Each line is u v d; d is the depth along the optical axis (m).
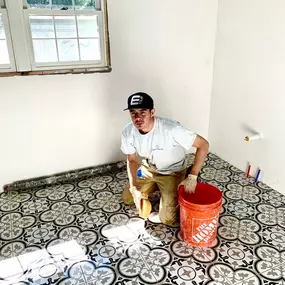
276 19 2.08
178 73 2.70
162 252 1.76
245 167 2.64
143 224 2.00
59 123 2.40
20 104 2.23
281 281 1.55
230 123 2.73
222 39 2.64
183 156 2.02
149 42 2.47
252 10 2.27
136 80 2.54
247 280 1.56
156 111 2.74
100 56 2.37
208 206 1.63
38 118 2.32
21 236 1.90
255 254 1.73
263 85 2.29
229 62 2.61
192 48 2.67
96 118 2.52
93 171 2.60
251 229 1.93
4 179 2.38
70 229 1.96
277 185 2.34
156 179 2.07
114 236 1.89
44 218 2.08
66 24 2.20
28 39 2.11
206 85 2.88
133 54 2.45
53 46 2.22
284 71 2.09
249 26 2.32
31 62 2.16
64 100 2.35
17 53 2.09
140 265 1.67
